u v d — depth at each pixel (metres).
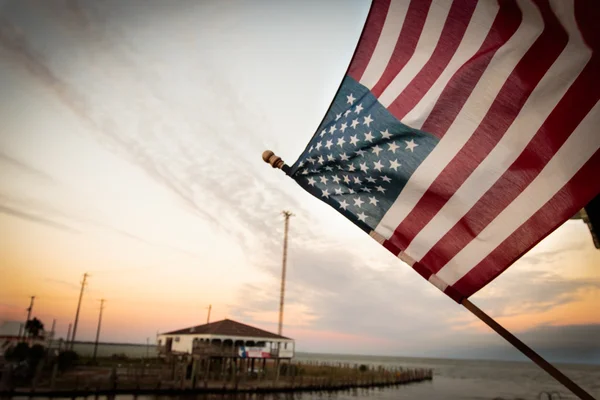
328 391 38.53
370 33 3.39
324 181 3.25
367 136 3.16
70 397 25.20
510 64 2.79
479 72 2.89
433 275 2.78
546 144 2.63
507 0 2.88
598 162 2.46
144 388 28.08
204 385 30.45
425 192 2.93
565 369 101.69
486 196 2.74
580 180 2.49
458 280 2.70
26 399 24.20
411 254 2.86
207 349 35.59
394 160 3.06
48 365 32.41
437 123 2.97
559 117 2.61
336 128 3.31
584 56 2.57
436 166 2.92
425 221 2.89
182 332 37.84
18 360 30.72
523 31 2.78
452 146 2.90
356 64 3.40
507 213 2.67
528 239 2.56
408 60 3.20
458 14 3.06
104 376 31.81
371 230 3.00
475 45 2.96
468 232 2.74
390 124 3.11
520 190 2.66
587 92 2.55
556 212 2.51
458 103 2.93
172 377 33.09
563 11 2.60
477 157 2.81
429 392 44.00
